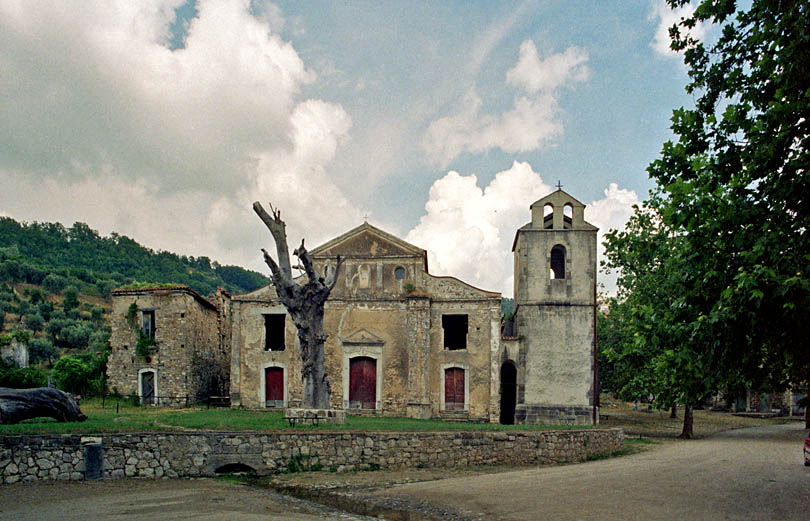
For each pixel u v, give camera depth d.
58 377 33.97
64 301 78.19
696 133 12.76
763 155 11.38
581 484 17.02
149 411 29.09
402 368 34.03
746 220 11.70
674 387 14.52
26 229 120.94
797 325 10.98
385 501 15.57
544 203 35.84
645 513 12.94
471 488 16.95
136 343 34.84
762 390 13.67
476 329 34.03
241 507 14.13
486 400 33.34
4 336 36.22
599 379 40.31
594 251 35.03
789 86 11.14
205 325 37.56
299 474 19.66
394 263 35.12
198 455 18.95
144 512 13.06
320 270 35.25
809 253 10.80
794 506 13.56
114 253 128.38
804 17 10.63
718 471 19.72
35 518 12.23
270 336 36.97
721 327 11.81
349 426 22.91
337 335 34.69
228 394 41.16
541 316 34.69
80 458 16.98
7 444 16.08
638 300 31.94
